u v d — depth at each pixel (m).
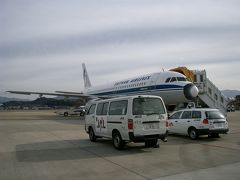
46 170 8.03
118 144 11.32
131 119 10.59
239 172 7.50
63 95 36.41
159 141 13.71
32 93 35.84
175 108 25.41
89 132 14.04
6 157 9.89
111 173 7.62
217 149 11.22
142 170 7.89
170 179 6.92
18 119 33.78
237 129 18.70
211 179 6.86
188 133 14.61
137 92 27.30
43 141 13.87
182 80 24.05
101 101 12.93
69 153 10.64
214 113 14.13
